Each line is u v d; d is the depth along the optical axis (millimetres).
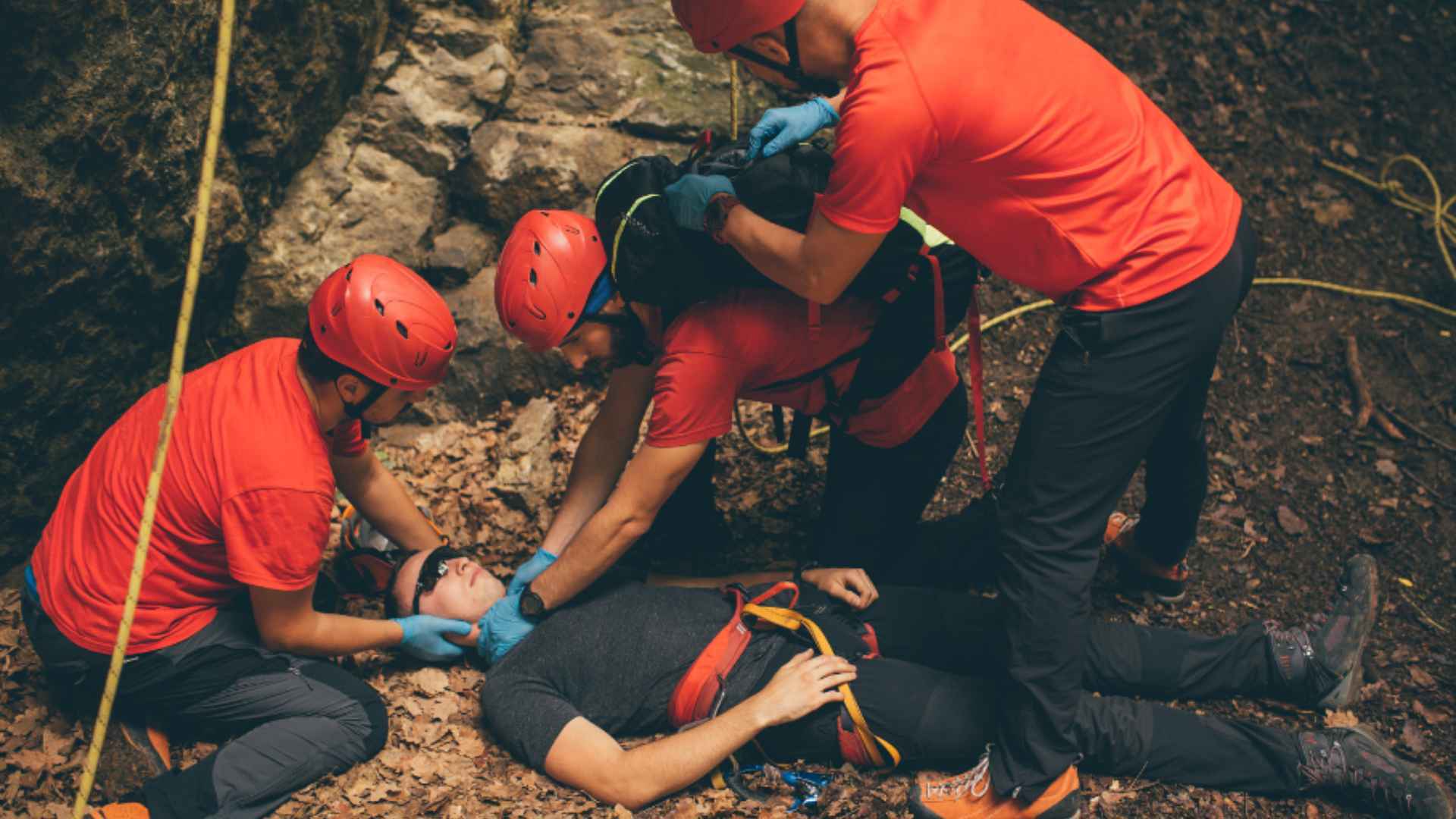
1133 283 2305
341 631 2893
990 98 2168
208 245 3570
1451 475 3916
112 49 3002
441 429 4047
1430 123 5094
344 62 4016
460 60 4328
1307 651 2957
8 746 2797
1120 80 2400
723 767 2863
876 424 3096
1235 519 3746
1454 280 4594
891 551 3412
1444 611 3449
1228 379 4223
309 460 2664
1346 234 4719
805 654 2824
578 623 2895
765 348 2766
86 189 3068
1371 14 5316
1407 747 2977
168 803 2656
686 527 3492
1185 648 2980
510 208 4273
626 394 3066
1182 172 2373
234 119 3605
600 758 2711
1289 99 5098
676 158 4402
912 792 2709
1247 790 2807
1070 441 2398
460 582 3078
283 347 2799
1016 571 2512
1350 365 4238
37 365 3158
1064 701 2551
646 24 4598
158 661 2756
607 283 2713
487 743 2941
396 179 4164
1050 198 2262
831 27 2188
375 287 2645
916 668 2846
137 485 2699
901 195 2189
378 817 2721
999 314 4445
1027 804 2621
